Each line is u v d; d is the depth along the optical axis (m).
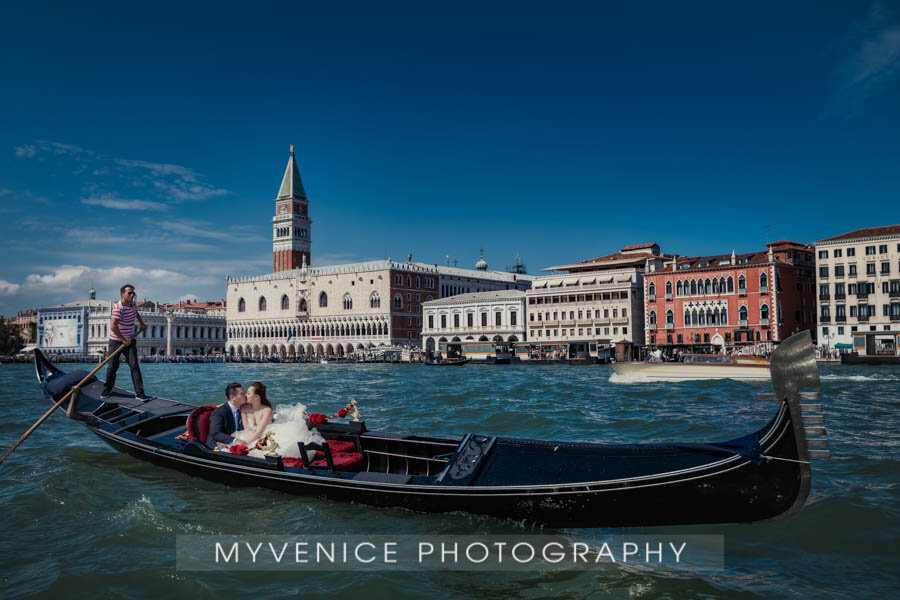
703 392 33.50
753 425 19.27
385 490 10.08
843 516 9.95
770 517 8.79
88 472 13.12
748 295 79.50
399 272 119.62
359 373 64.38
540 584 8.01
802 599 7.48
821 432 8.35
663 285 85.75
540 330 96.31
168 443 13.00
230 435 12.01
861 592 7.61
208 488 11.75
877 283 76.94
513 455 9.93
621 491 8.88
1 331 140.25
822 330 80.12
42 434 18.23
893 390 33.34
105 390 15.83
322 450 10.95
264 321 138.88
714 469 8.65
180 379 53.00
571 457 9.55
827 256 80.00
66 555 8.80
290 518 10.12
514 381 45.50
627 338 88.62
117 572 8.24
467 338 105.44
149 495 11.41
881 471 12.67
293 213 156.25
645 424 19.98
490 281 137.00
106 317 150.00
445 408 25.30
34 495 11.47
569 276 95.38
